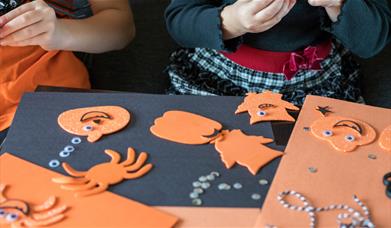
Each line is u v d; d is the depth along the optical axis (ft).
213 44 3.39
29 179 2.29
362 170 2.39
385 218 2.17
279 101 2.81
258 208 2.19
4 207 2.15
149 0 5.06
